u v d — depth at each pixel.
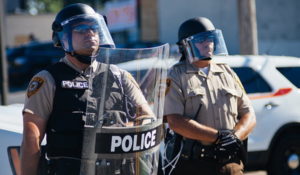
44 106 10.12
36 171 10.04
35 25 131.88
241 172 13.47
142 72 10.67
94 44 10.47
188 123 13.09
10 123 13.37
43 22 133.00
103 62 10.16
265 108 23.52
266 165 23.84
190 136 13.10
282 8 71.88
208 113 13.30
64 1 154.12
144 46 71.19
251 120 13.73
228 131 13.21
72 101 10.12
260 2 70.62
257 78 23.89
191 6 80.50
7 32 127.25
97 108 9.84
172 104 13.33
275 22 71.38
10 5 144.88
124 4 98.56
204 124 13.30
